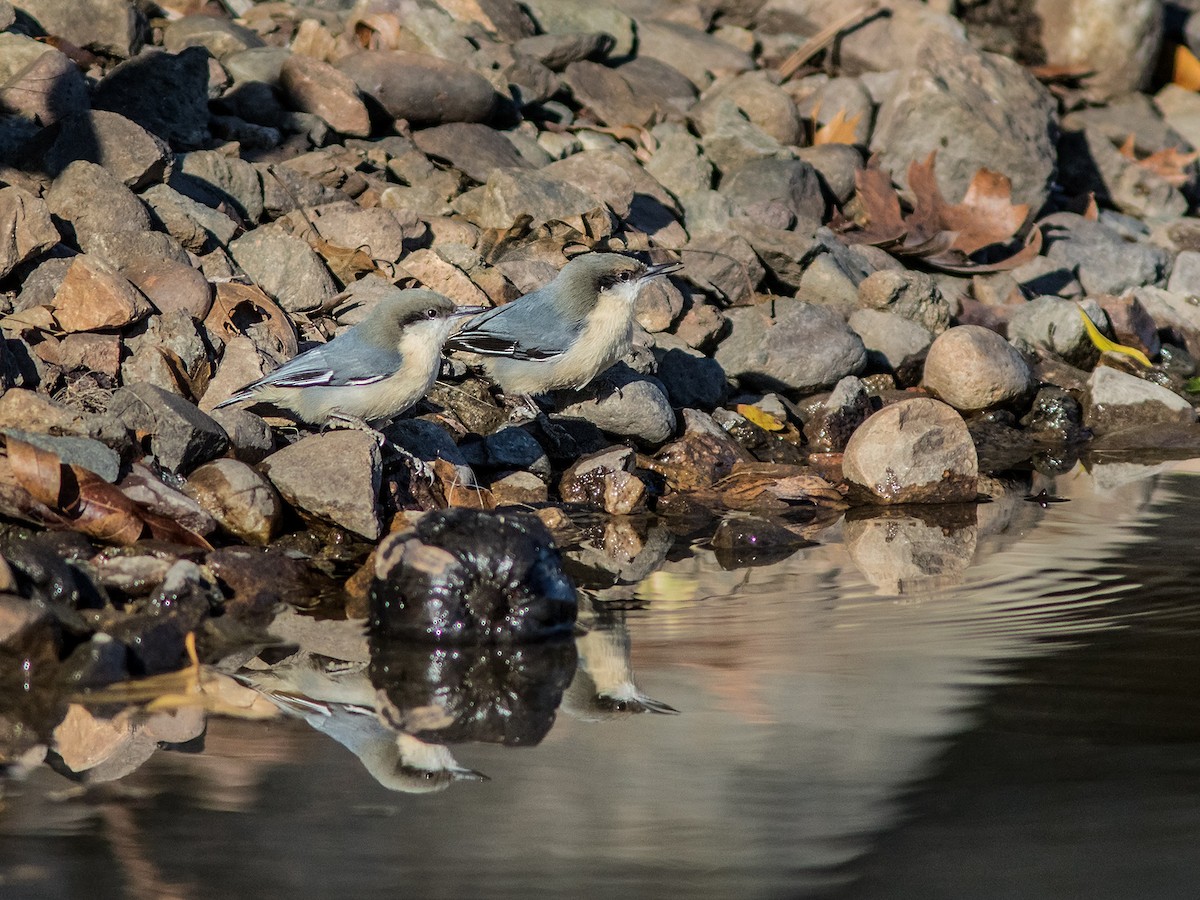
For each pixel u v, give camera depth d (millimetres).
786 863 7746
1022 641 11023
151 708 9797
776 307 19828
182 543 12516
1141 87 30297
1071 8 29781
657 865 7488
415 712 9781
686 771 8727
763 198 22391
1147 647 10812
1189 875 7488
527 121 23047
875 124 25953
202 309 15539
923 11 27422
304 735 9375
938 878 7457
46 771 8766
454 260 18250
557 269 18938
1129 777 8562
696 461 16656
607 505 15555
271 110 20453
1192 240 26062
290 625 11547
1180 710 9562
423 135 21328
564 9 26000
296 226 17969
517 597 11211
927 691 9969
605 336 15695
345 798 8406
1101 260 23953
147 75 19344
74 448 12523
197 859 7648
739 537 14211
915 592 12438
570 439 16672
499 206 19234
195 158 18031
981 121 24500
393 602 11289
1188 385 21078
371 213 18078
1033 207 24859
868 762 8828
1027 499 16109
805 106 26297
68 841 7855
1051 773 8680
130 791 8484
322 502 13109
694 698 9930
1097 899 7320
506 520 11578
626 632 11430
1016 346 21078
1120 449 18734
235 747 9141
